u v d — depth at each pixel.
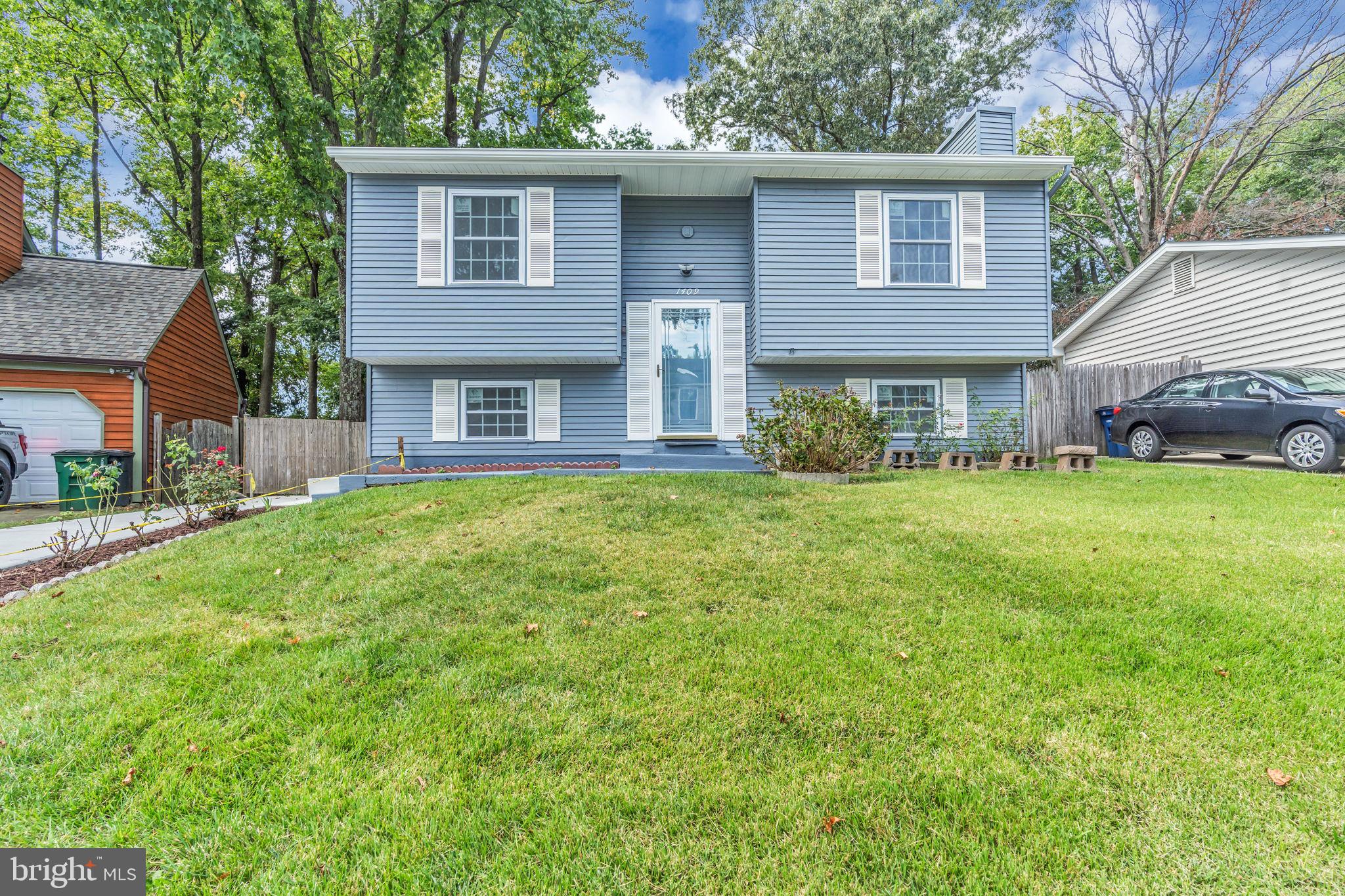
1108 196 23.69
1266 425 8.45
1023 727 2.47
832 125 20.86
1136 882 1.77
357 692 2.82
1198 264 11.95
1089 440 11.70
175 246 21.16
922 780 2.19
